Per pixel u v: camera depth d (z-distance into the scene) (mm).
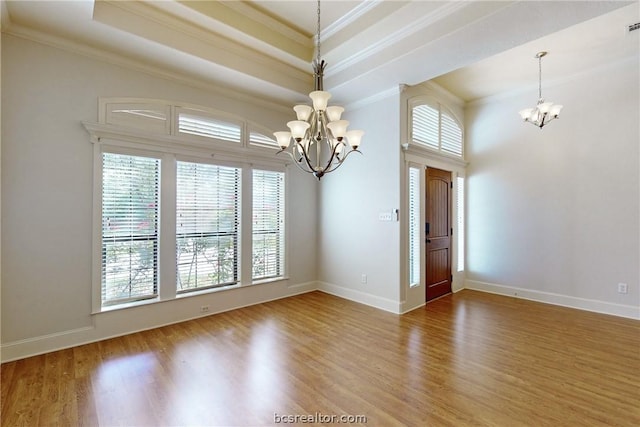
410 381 2291
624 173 3676
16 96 2600
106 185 3082
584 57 3613
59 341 2803
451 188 4871
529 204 4453
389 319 3643
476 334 3180
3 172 2547
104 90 3033
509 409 1963
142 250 3316
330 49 3590
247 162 4141
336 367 2502
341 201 4645
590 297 3928
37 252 2703
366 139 4258
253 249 4246
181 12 2834
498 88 4543
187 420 1869
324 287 4930
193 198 3682
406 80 3678
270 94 4062
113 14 2607
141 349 2822
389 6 2961
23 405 1995
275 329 3326
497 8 2408
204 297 3752
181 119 3549
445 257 4758
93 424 1830
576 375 2361
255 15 3162
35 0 2270
